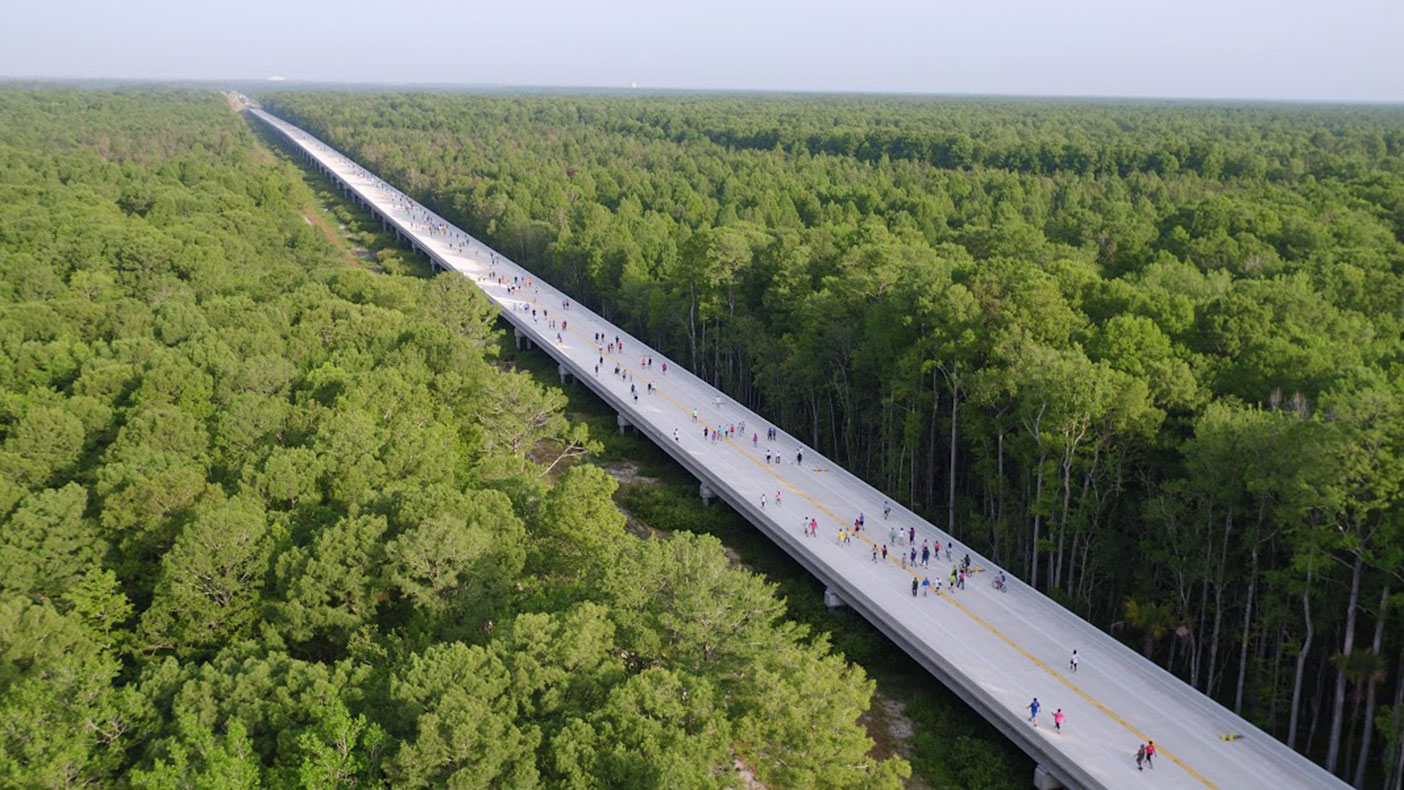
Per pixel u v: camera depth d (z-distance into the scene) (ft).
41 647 160.97
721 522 297.74
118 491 209.15
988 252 385.70
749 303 407.64
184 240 441.68
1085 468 240.12
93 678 143.95
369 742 132.26
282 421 252.01
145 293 391.04
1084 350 259.19
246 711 139.03
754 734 138.51
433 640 167.32
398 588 183.73
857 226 466.70
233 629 181.78
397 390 270.05
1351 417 172.65
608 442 360.07
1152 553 223.10
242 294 371.35
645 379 397.39
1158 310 266.16
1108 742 178.50
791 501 285.84
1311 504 171.63
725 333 400.67
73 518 198.18
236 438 241.14
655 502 308.60
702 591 161.89
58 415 242.37
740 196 634.84
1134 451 237.45
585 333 463.42
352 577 176.86
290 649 177.06
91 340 338.34
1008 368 250.16
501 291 534.37
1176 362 235.40
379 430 240.73
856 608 235.81
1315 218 420.36
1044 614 224.74
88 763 132.16
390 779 129.59
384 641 168.66
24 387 290.56
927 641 210.79
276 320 337.31
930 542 261.85
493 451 265.13
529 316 486.79
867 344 315.37
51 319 330.13
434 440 238.48
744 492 290.56
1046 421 240.32
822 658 179.22
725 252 400.67
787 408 360.48
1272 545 206.59
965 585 237.66
